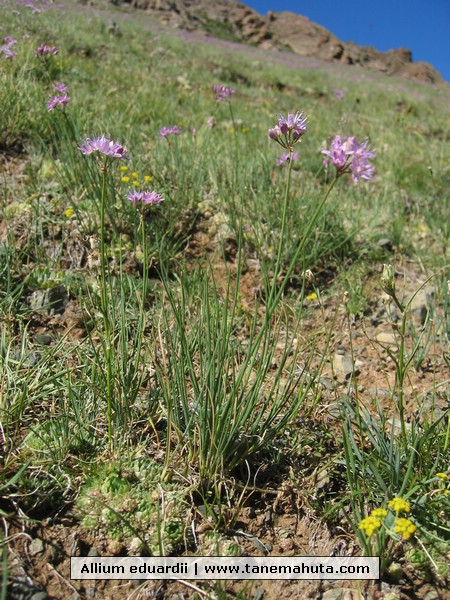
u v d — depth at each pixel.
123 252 0.63
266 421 0.39
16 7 1.58
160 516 0.35
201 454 0.37
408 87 3.85
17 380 0.42
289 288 0.67
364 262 0.74
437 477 0.35
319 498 0.38
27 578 0.31
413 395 0.49
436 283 0.69
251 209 0.76
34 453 0.37
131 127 0.93
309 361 0.42
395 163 1.14
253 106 1.72
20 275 0.58
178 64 2.20
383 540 0.33
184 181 0.76
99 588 0.32
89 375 0.44
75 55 1.53
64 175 0.75
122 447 0.39
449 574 0.34
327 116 1.72
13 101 0.84
